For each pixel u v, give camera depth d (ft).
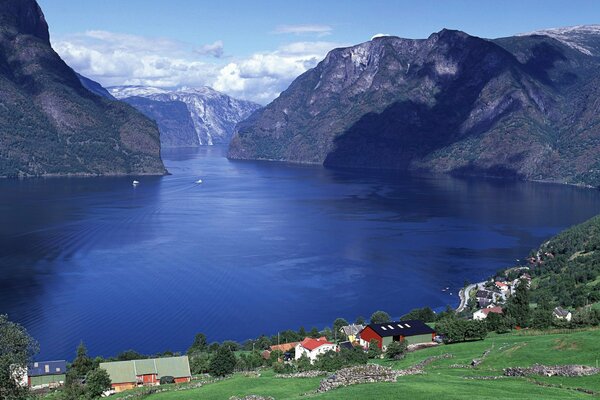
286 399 288.51
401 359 438.81
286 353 517.14
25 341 326.85
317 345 499.10
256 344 561.84
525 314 520.83
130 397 364.38
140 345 588.09
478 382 300.81
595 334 384.06
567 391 278.67
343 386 298.56
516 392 276.82
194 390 357.41
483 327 483.10
